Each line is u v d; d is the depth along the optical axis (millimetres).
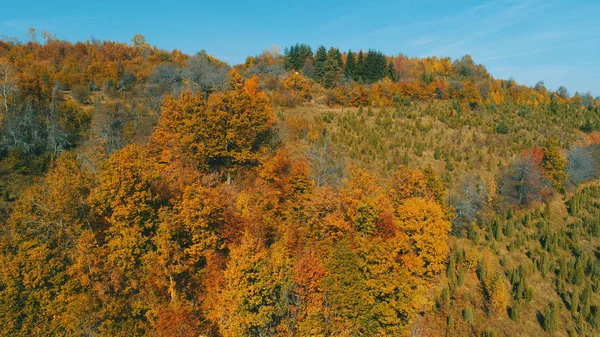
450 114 99812
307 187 46375
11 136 60500
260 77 114125
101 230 36250
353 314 35656
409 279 39375
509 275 50000
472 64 170875
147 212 36000
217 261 37094
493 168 76750
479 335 41000
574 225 63281
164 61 130250
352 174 53250
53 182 35969
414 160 74938
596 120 105000
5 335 31891
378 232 41781
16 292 32562
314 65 131750
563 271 50750
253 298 32656
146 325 33312
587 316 44781
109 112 70125
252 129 53594
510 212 63781
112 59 122812
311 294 35188
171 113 54625
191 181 42438
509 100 124812
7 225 41469
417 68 159750
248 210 41281
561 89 155750
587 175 80000
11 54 105062
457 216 58875
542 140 90500
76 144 67375
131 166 34938
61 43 126688
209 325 33844
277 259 34625
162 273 34219
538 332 42688
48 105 73375
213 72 100312
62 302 32812
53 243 34750
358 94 104750
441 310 43719
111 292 33625
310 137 71562
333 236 41156
